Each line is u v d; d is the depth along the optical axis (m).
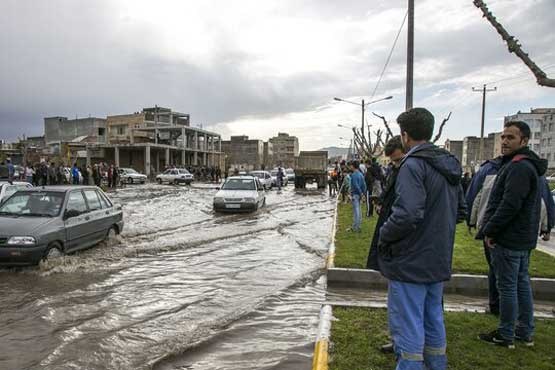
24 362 4.25
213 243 10.85
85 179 30.77
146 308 5.88
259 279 7.43
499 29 3.98
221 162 76.88
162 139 62.84
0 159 40.94
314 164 37.03
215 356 4.45
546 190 4.65
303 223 14.80
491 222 3.98
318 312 5.81
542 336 4.45
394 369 3.75
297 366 4.21
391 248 2.98
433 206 2.91
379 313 5.21
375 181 14.11
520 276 4.20
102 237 9.83
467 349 4.09
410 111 3.09
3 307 5.83
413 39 11.76
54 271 7.65
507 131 4.00
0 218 8.06
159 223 14.41
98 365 4.20
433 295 3.08
